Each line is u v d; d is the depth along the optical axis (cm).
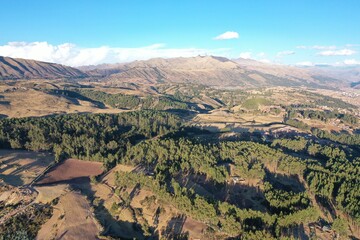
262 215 11306
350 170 15650
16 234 11131
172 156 17075
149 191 14150
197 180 15000
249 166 16138
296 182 15600
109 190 14812
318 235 11044
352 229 11744
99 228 11794
